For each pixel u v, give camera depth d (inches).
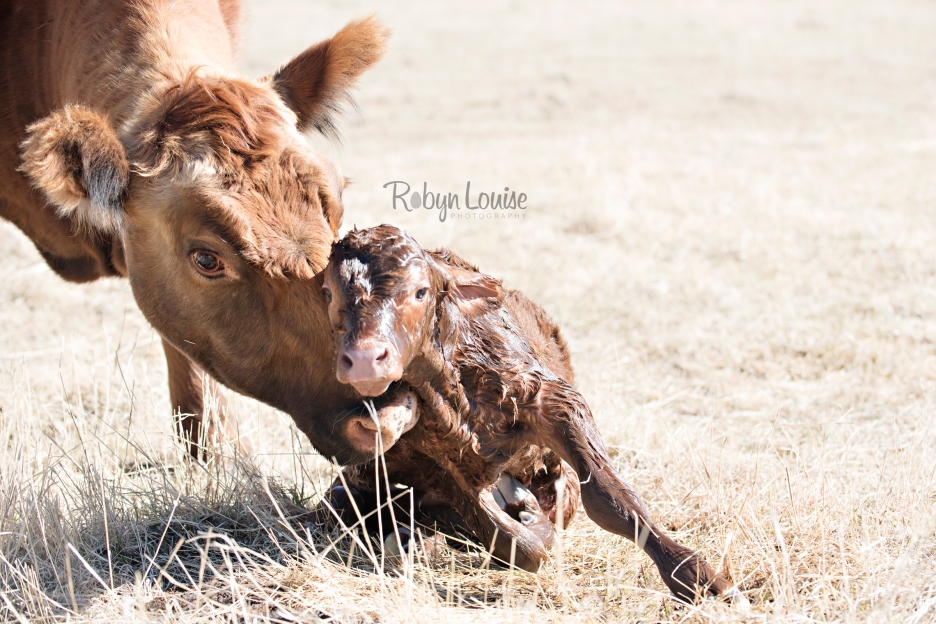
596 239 613.6
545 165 798.5
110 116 284.4
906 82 1172.5
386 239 225.1
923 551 250.5
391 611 226.2
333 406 244.4
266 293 247.1
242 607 233.3
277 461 344.8
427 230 626.5
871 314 474.0
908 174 724.7
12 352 456.8
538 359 271.3
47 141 239.6
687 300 506.9
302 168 249.9
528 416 250.5
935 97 1070.4
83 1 320.2
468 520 263.0
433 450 253.1
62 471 328.8
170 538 282.5
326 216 251.3
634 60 1379.2
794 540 254.8
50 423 380.2
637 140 902.4
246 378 264.1
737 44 1488.7
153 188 256.4
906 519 266.1
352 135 971.9
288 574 249.9
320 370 244.4
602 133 949.2
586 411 250.4
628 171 765.9
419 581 252.4
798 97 1107.3
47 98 335.6
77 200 248.7
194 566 264.2
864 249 558.6
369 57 321.7
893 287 505.0
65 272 367.2
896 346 436.1
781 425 362.6
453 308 245.3
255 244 240.8
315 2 1975.9
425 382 238.4
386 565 259.6
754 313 483.5
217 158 247.3
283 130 258.2
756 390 404.2
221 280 250.5
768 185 704.4
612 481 237.8
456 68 1341.0
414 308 220.4
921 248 550.6
